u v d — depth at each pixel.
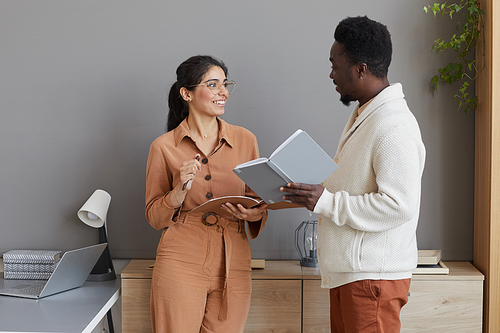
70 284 1.99
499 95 2.04
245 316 1.73
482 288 1.99
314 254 2.20
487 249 2.08
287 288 2.00
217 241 1.68
